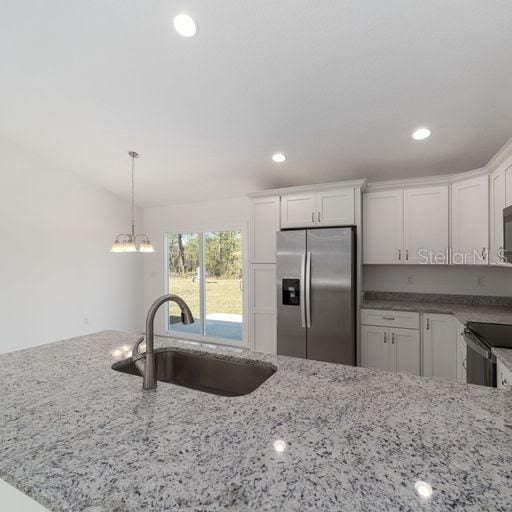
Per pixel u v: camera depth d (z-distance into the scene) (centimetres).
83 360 140
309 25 171
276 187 398
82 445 74
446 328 277
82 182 423
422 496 56
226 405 94
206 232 478
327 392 103
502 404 94
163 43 192
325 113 244
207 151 324
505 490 58
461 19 158
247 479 61
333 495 57
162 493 58
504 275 308
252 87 223
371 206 331
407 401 96
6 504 86
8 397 101
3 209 345
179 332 495
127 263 496
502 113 224
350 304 293
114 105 260
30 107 276
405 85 207
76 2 174
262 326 362
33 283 372
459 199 291
